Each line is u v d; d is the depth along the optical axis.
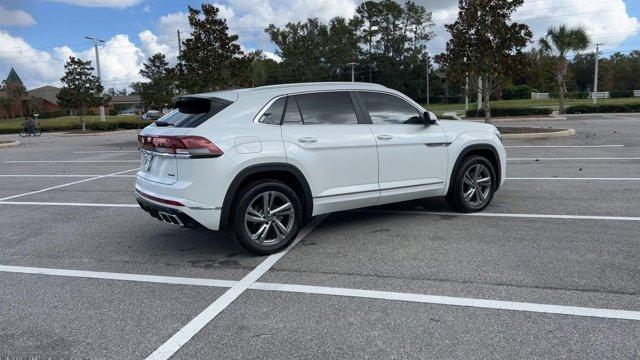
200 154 4.76
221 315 3.91
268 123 5.20
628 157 11.45
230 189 4.90
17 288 4.59
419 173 6.14
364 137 5.64
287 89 5.44
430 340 3.42
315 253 5.30
